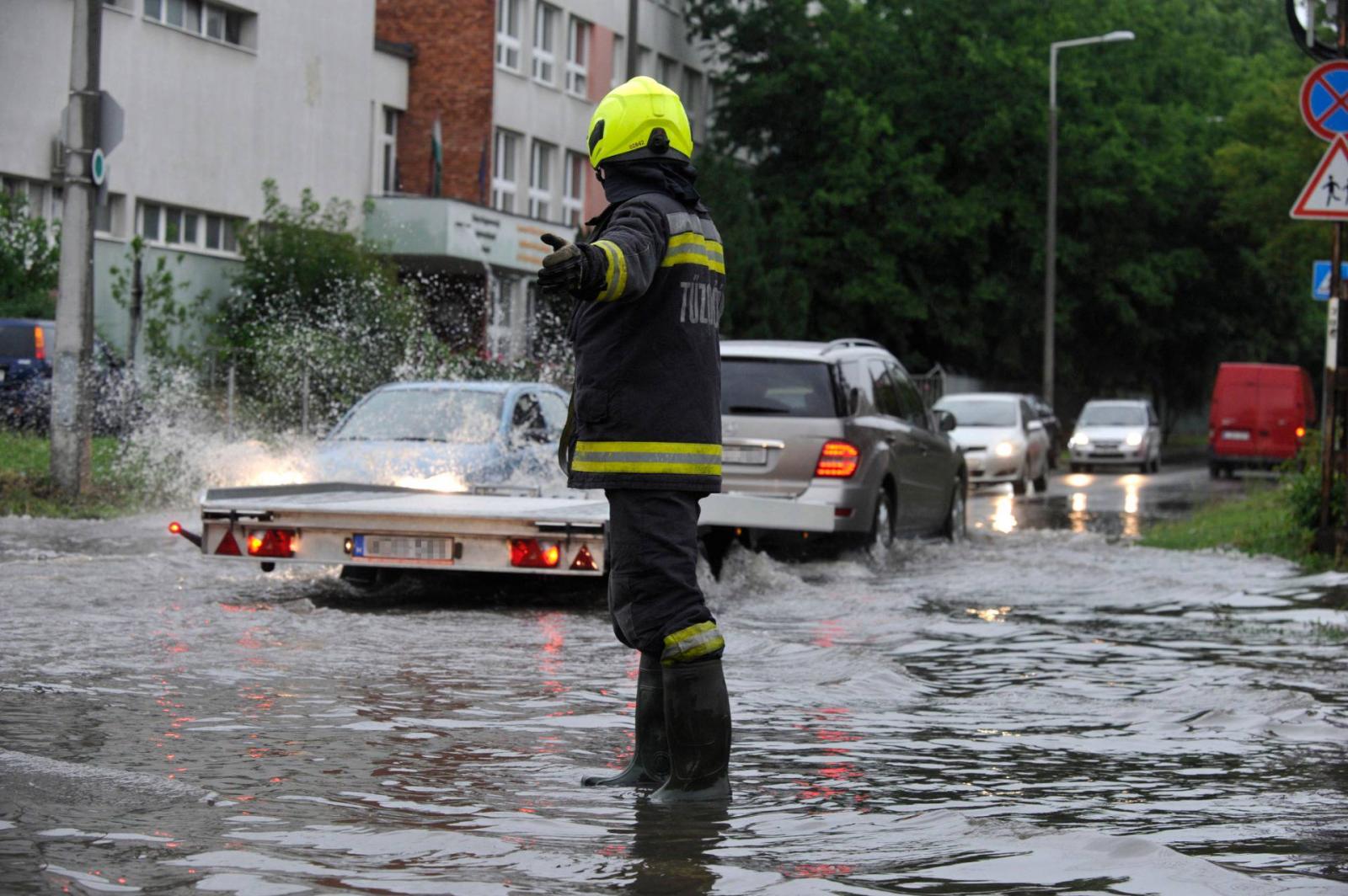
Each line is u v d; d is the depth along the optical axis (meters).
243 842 5.14
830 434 17.45
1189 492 37.72
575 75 61.31
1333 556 18.17
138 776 6.07
